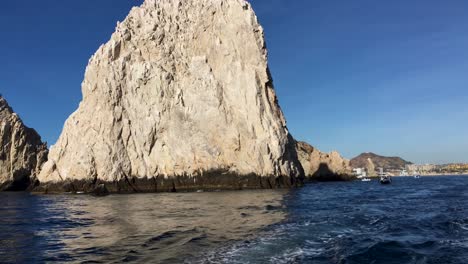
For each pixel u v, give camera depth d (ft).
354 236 53.78
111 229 67.21
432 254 42.50
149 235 58.85
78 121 211.82
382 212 81.41
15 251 51.26
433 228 59.62
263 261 42.22
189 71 207.00
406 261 40.32
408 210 85.05
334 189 183.21
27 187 247.29
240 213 82.94
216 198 127.24
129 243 53.47
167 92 203.72
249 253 45.62
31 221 82.84
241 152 187.21
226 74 199.31
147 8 230.07
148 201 125.39
